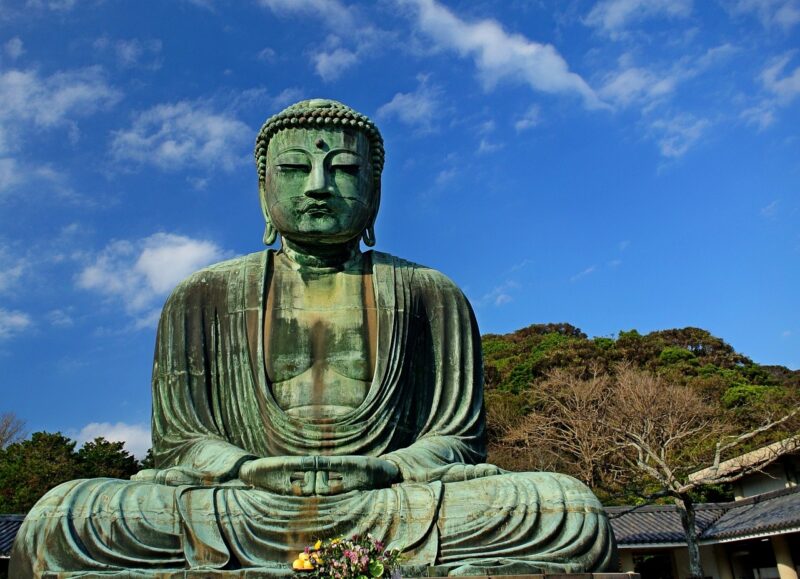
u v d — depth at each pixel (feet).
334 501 23.75
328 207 29.32
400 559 21.48
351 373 28.50
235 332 29.09
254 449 27.58
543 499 23.86
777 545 76.69
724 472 89.10
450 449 27.30
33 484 89.51
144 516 22.98
